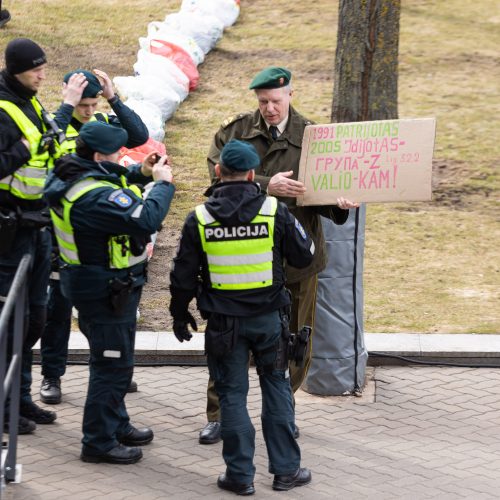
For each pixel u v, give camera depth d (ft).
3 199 53.93
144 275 52.85
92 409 52.60
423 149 53.72
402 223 98.53
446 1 180.45
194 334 71.26
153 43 128.36
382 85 69.15
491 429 59.00
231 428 50.03
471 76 143.54
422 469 53.57
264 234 49.55
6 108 52.95
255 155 49.83
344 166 54.29
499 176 110.73
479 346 69.46
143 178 53.62
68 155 50.57
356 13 68.13
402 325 75.20
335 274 62.64
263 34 157.17
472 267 88.28
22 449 54.70
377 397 63.77
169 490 50.62
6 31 143.84
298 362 51.70
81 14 157.99
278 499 50.03
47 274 56.70
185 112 124.06
